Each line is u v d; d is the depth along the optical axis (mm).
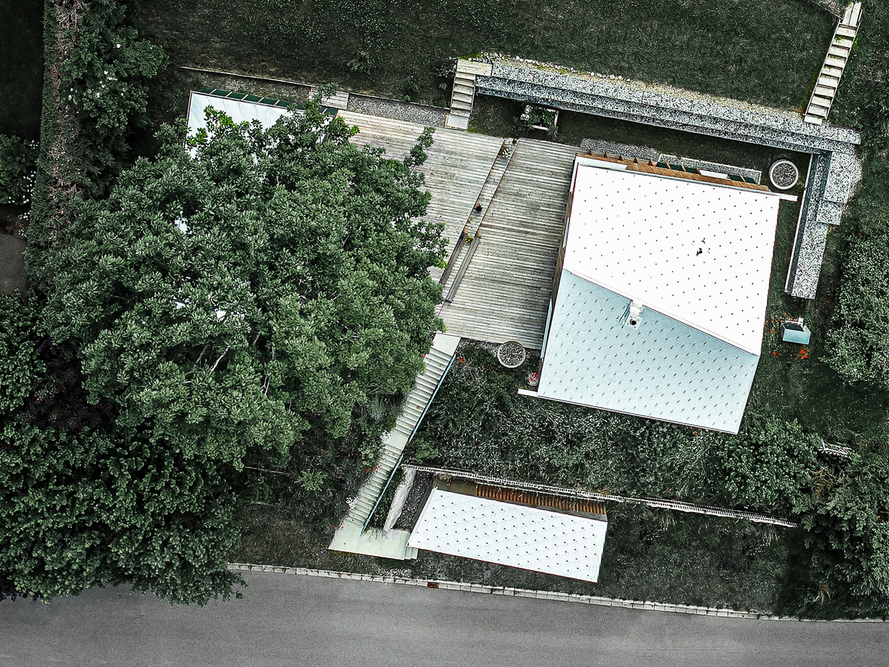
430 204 32500
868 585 32156
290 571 34656
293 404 24391
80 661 34562
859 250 33000
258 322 22000
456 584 35219
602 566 35094
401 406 32594
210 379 21453
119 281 22562
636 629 35781
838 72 31922
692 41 31953
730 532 34812
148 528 28172
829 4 31641
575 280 28297
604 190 28594
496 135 32531
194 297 21141
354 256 23922
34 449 26109
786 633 36031
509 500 32625
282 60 31828
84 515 27469
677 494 34250
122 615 34594
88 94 27969
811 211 33031
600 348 29438
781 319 33750
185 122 28797
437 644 35344
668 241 28312
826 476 32812
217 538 29359
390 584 35156
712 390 29844
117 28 29359
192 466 28391
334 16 31266
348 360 22609
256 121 26000
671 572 35250
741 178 32375
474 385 33156
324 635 35125
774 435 32875
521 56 31969
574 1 31469
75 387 27266
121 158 30531
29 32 30469
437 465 33625
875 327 32750
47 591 27922
